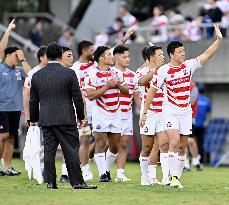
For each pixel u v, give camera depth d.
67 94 42.41
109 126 50.25
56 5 114.81
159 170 62.69
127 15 89.06
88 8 107.12
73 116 42.41
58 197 39.12
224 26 83.12
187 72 45.69
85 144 51.44
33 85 42.81
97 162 50.69
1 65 54.66
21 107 55.00
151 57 47.44
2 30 90.19
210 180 54.56
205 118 77.06
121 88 50.25
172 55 45.66
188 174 61.94
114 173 59.28
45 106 42.31
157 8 87.25
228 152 84.12
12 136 54.94
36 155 48.19
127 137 51.94
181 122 45.91
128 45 83.38
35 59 87.12
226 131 86.25
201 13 88.12
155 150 48.78
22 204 36.44
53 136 42.69
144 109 46.12
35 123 48.44
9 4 113.38
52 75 42.41
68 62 50.38
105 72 50.00
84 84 50.84
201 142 77.19
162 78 45.47
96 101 50.25
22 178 51.81
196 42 82.94
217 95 89.06
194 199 39.56
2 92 54.03
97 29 105.81
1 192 41.41
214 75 83.56
